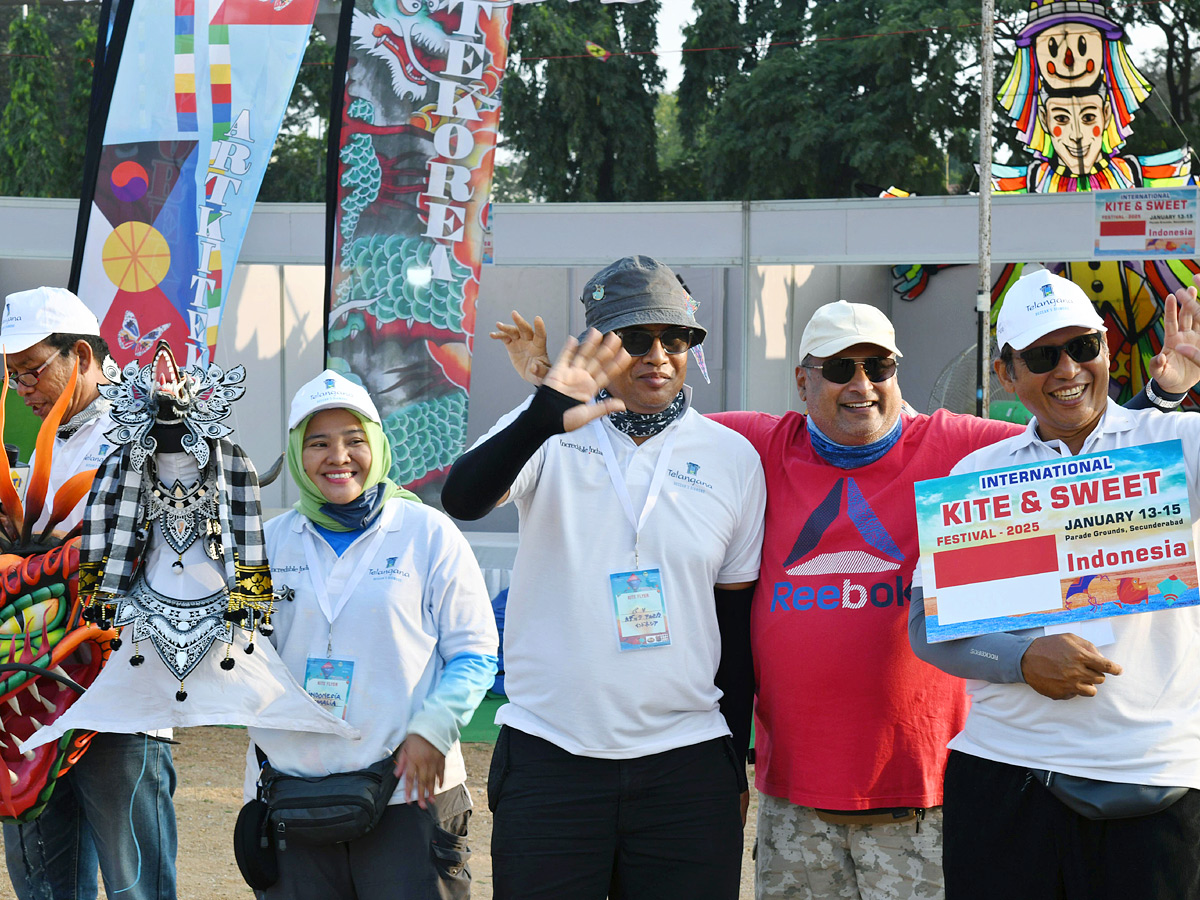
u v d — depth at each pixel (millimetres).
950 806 2816
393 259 9453
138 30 9484
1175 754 2604
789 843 3109
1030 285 2809
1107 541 2674
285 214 11797
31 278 15125
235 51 9375
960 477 2789
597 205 11672
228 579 2934
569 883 2842
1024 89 15984
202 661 2928
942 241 11836
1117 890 2611
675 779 2873
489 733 7391
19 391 3549
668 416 3029
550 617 2920
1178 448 2646
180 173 9391
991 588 2740
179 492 2973
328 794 2811
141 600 2947
